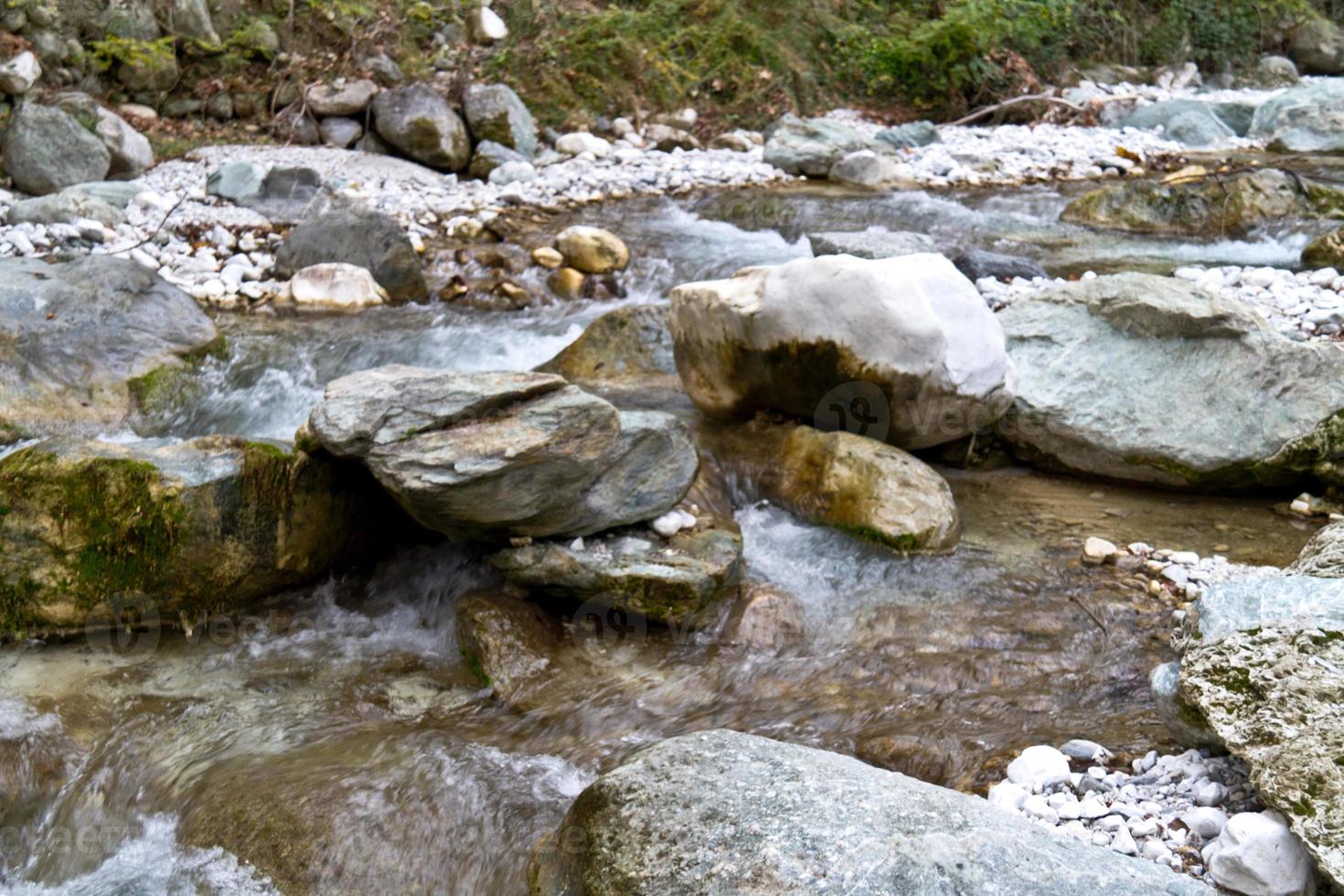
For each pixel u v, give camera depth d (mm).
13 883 3158
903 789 2693
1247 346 4895
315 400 5578
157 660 3855
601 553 3965
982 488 4930
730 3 11781
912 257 4707
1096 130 11430
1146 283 5238
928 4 12625
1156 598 4047
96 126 8430
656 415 4246
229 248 7465
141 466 3895
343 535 4250
